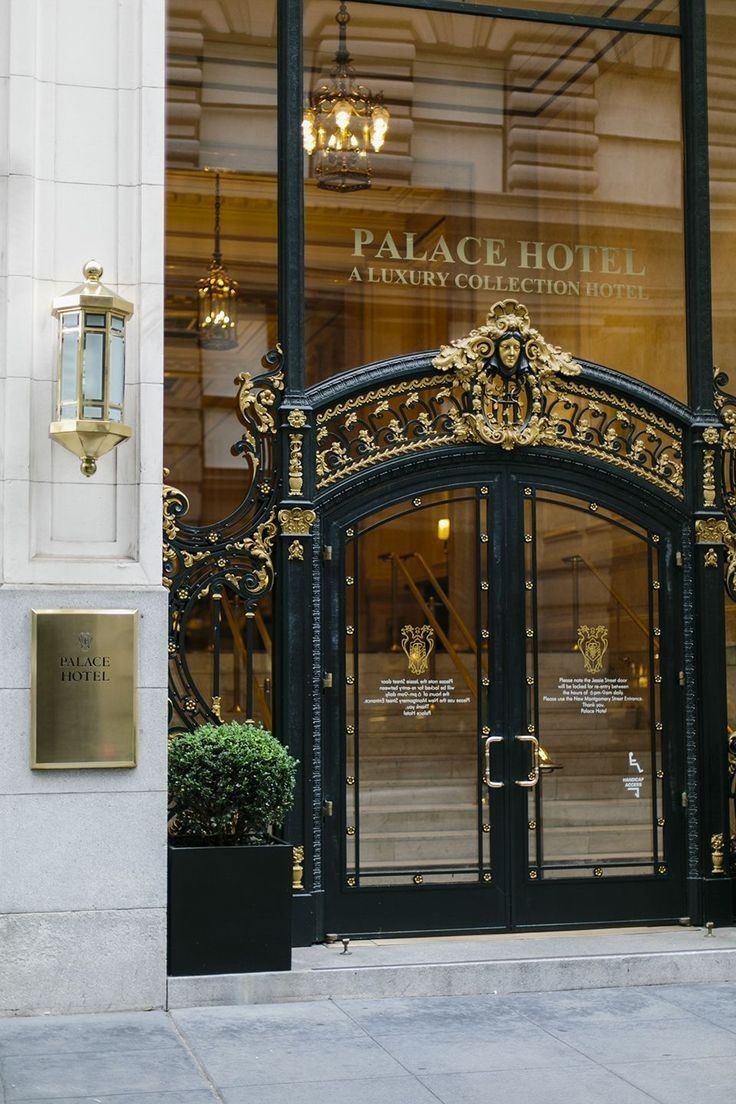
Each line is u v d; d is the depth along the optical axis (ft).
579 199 33.09
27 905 25.93
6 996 25.77
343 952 28.99
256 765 27.14
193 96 30.96
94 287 26.13
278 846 27.30
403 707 30.66
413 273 31.78
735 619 33.27
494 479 31.48
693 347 33.06
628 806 31.81
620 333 32.89
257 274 30.83
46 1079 22.06
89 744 26.20
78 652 26.27
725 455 32.96
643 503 32.27
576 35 33.73
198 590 29.73
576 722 31.58
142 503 26.96
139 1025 25.23
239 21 31.37
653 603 32.22
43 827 26.07
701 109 33.60
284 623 29.86
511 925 30.94
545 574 31.60
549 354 31.86
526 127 33.06
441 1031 25.17
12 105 26.66
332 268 31.35
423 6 32.76
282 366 30.55
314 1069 22.82
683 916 31.94
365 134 32.12
